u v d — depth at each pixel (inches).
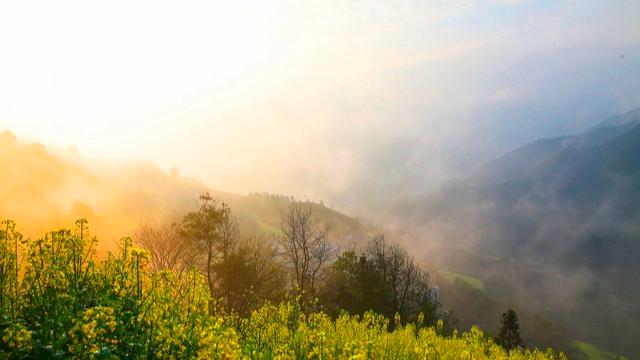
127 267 342.0
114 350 286.0
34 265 324.8
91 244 355.6
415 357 532.7
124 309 331.9
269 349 416.2
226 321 507.8
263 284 1740.9
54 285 318.0
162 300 313.3
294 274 2005.4
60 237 335.6
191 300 328.5
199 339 296.4
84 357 262.5
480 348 642.8
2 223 324.8
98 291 339.0
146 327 312.8
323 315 580.1
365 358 350.6
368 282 1996.8
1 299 311.0
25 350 268.2
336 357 378.3
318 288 2069.4
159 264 1587.1
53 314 303.7
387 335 584.1
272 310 524.1
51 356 267.9
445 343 653.3
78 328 264.1
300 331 441.1
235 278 1610.5
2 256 321.1
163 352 296.7
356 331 559.2
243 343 438.6
